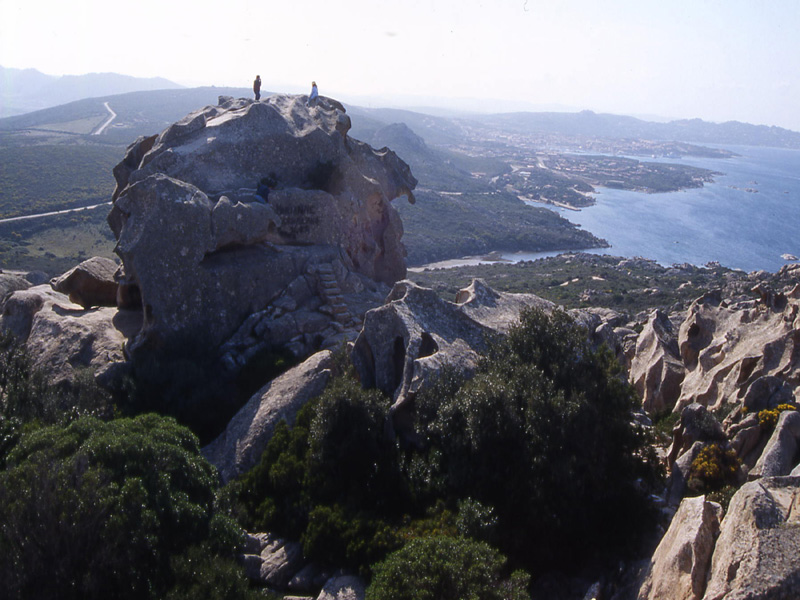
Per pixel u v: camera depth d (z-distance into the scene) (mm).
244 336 30312
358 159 44531
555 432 17453
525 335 20938
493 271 138500
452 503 18062
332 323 31344
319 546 18125
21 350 25844
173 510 15922
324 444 20141
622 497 17641
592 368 19359
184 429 19469
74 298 34406
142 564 14688
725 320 29375
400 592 14094
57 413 22062
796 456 17469
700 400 25000
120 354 28062
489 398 18250
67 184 179375
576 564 17125
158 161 33875
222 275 30391
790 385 21812
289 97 43500
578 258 157375
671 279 112438
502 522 17109
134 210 29406
